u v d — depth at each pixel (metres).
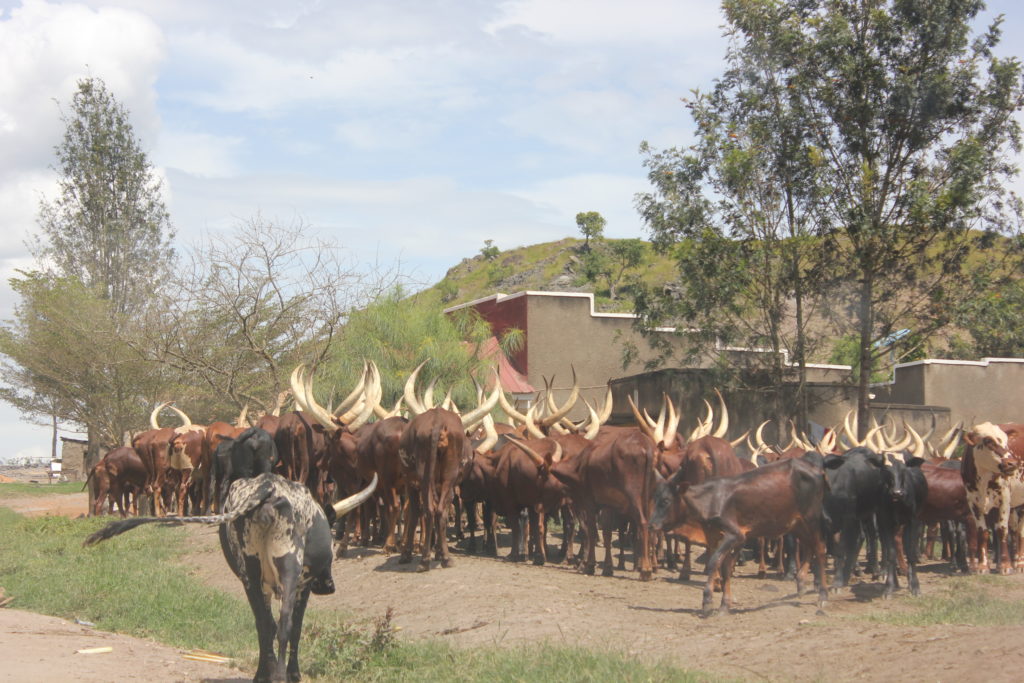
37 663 8.30
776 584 13.94
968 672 7.66
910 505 12.56
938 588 13.52
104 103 46.91
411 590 12.78
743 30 29.12
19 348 37.34
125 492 25.31
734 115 29.53
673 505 11.34
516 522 15.76
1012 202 28.64
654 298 29.97
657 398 30.62
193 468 22.55
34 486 45.66
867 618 10.66
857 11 28.67
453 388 25.14
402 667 9.18
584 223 148.38
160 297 30.55
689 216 28.81
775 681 8.17
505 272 146.00
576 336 34.28
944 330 37.28
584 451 14.59
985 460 14.27
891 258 28.73
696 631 10.33
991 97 28.11
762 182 28.70
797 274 28.83
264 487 7.95
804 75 28.47
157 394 36.19
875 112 28.28
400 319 26.44
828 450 17.83
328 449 16.50
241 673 8.93
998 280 29.16
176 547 18.38
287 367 30.34
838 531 12.91
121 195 46.97
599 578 13.93
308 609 12.63
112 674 8.15
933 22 27.70
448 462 13.95
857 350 44.22
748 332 30.52
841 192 28.64
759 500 11.23
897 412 33.25
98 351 36.16
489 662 8.99
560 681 8.20
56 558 17.02
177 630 11.32
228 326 30.95
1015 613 10.52
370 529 17.97
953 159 27.91
